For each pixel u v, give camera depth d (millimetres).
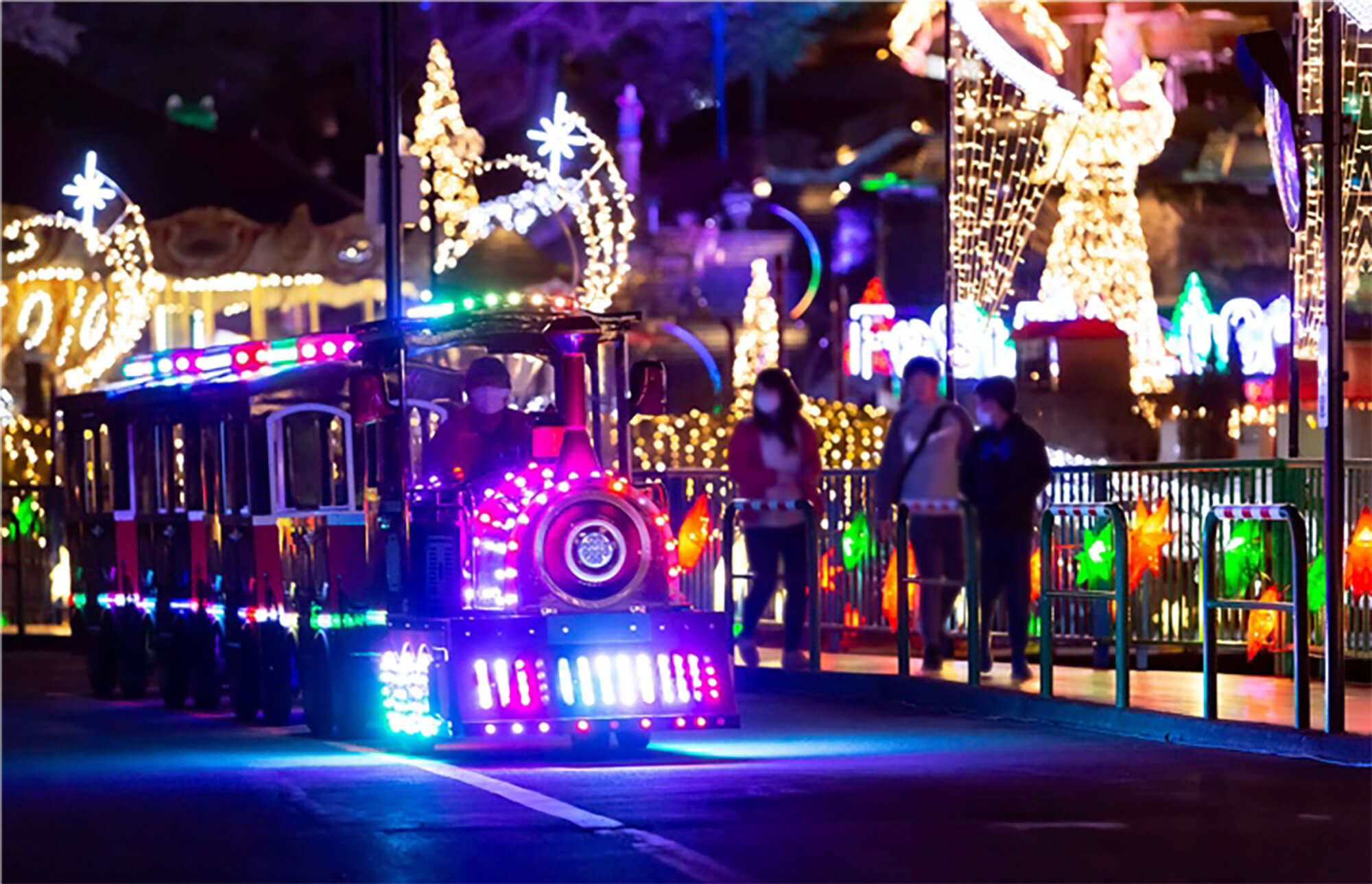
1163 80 96250
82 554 52344
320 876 25281
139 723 44562
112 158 74750
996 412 45469
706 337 101438
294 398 41625
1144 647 48125
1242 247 92625
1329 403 35500
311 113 127062
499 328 38219
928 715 43469
